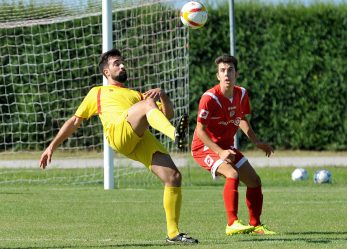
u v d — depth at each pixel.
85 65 56.38
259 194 22.28
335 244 19.12
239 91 22.66
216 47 61.75
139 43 49.16
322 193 35.78
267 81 61.78
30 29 56.97
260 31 61.88
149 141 19.66
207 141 21.86
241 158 22.36
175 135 17.94
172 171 19.39
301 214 27.30
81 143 56.41
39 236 21.66
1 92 57.50
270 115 62.16
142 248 18.66
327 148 62.31
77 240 20.62
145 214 27.52
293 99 61.97
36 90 57.97
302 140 62.19
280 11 61.75
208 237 21.16
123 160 50.38
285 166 51.69
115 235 21.88
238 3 61.94
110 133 19.75
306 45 61.62
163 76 47.97
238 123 22.77
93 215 27.19
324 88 61.66
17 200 32.66
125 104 20.19
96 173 47.22
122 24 49.41
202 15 28.00
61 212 28.14
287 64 61.75
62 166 50.75
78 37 56.16
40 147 58.28
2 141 58.03
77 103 57.28
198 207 29.84
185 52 43.66
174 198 19.38
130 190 37.75
